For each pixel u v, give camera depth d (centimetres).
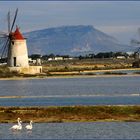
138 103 9438
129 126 6906
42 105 9225
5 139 6116
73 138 6141
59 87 15712
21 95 12506
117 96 11600
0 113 7775
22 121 7381
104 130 6644
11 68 19700
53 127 6875
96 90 14212
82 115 7631
